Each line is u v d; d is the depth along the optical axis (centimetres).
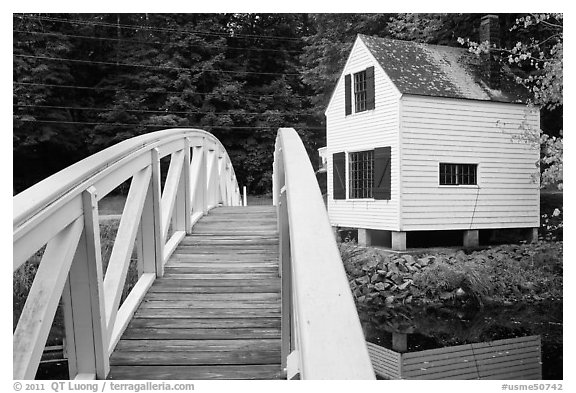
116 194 2112
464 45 1762
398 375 646
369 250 1177
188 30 2747
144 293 335
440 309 959
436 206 1256
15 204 157
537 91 1102
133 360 255
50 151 2419
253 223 538
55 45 2373
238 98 2698
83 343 230
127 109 2458
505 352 739
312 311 88
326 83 2186
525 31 1549
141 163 306
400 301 988
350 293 93
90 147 2439
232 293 342
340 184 1447
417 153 1238
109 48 2617
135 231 288
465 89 1309
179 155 454
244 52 2925
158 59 2639
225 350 266
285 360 231
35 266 835
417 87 1250
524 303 972
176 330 289
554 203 1523
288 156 189
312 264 101
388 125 1266
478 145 1305
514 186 1346
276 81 2836
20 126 2239
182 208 474
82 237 217
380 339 808
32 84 2269
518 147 1351
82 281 224
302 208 125
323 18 2206
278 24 3031
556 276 1049
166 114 2525
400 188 1219
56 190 174
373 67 1321
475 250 1256
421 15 1803
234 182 1020
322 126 2752
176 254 421
